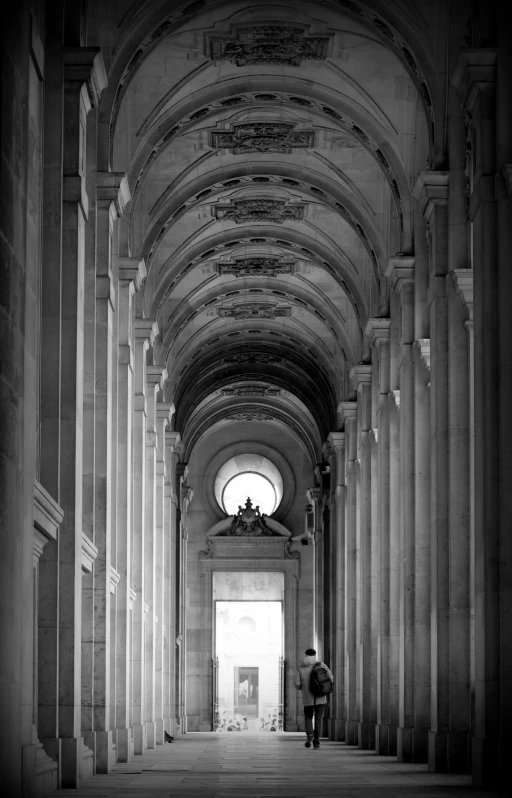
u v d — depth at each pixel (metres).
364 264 38.06
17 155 12.65
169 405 40.16
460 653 21.02
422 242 26.83
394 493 29.84
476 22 17.88
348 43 27.39
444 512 21.56
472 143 17.91
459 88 17.81
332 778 17.92
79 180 17.42
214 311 48.16
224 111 30.64
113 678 24.00
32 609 13.20
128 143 28.41
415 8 22.69
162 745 36.62
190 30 26.91
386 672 29.91
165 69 28.11
